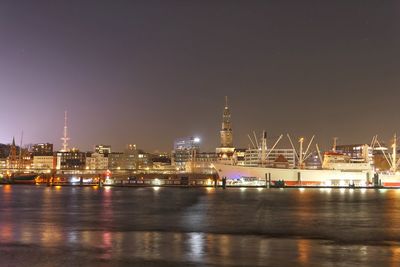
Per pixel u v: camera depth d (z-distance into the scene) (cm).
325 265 4603
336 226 7775
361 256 5044
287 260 4806
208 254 5078
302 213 10281
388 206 12538
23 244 5641
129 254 5047
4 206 12231
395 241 6112
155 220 8644
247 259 4838
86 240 5984
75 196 17750
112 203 13588
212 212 10494
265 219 8881
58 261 4694
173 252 5172
